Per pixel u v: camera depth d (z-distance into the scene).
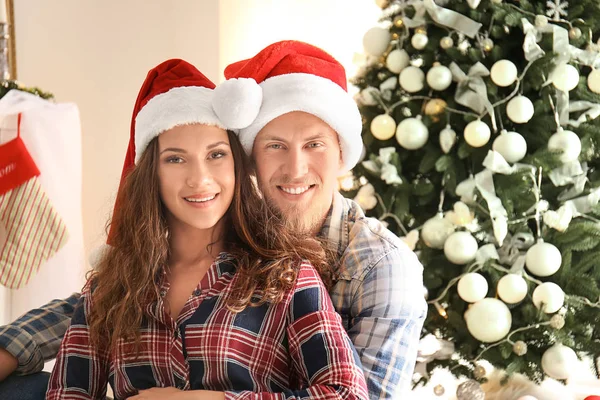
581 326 2.46
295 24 3.83
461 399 2.48
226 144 1.57
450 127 2.51
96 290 1.61
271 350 1.48
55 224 2.96
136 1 3.79
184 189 1.53
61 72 3.91
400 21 2.61
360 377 1.43
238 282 1.51
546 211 2.46
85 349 1.60
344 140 1.80
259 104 1.65
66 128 3.05
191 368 1.48
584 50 2.51
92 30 3.86
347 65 3.86
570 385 3.28
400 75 2.54
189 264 1.60
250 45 3.76
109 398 1.70
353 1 3.85
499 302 2.37
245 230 1.60
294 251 1.59
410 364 1.64
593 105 2.47
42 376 1.71
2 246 2.91
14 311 3.00
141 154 1.60
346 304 1.70
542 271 2.38
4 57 3.21
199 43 3.72
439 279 2.48
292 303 1.49
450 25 2.47
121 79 3.83
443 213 2.58
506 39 2.52
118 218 1.66
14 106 2.90
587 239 2.43
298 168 1.72
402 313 1.65
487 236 2.48
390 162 2.54
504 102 2.50
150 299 1.54
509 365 2.41
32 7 3.91
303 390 1.40
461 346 2.48
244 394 1.38
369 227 1.78
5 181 2.88
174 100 1.54
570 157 2.42
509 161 2.43
